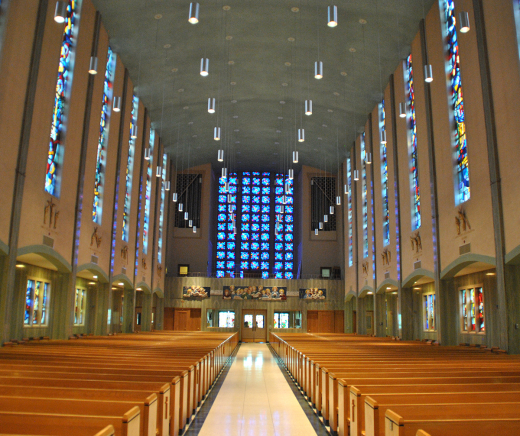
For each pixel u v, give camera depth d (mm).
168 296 36219
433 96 19562
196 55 23875
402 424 4199
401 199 23656
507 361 10562
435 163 19484
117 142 23594
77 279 22703
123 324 27062
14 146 13992
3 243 13438
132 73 24859
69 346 14289
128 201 26141
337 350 14195
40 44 15109
